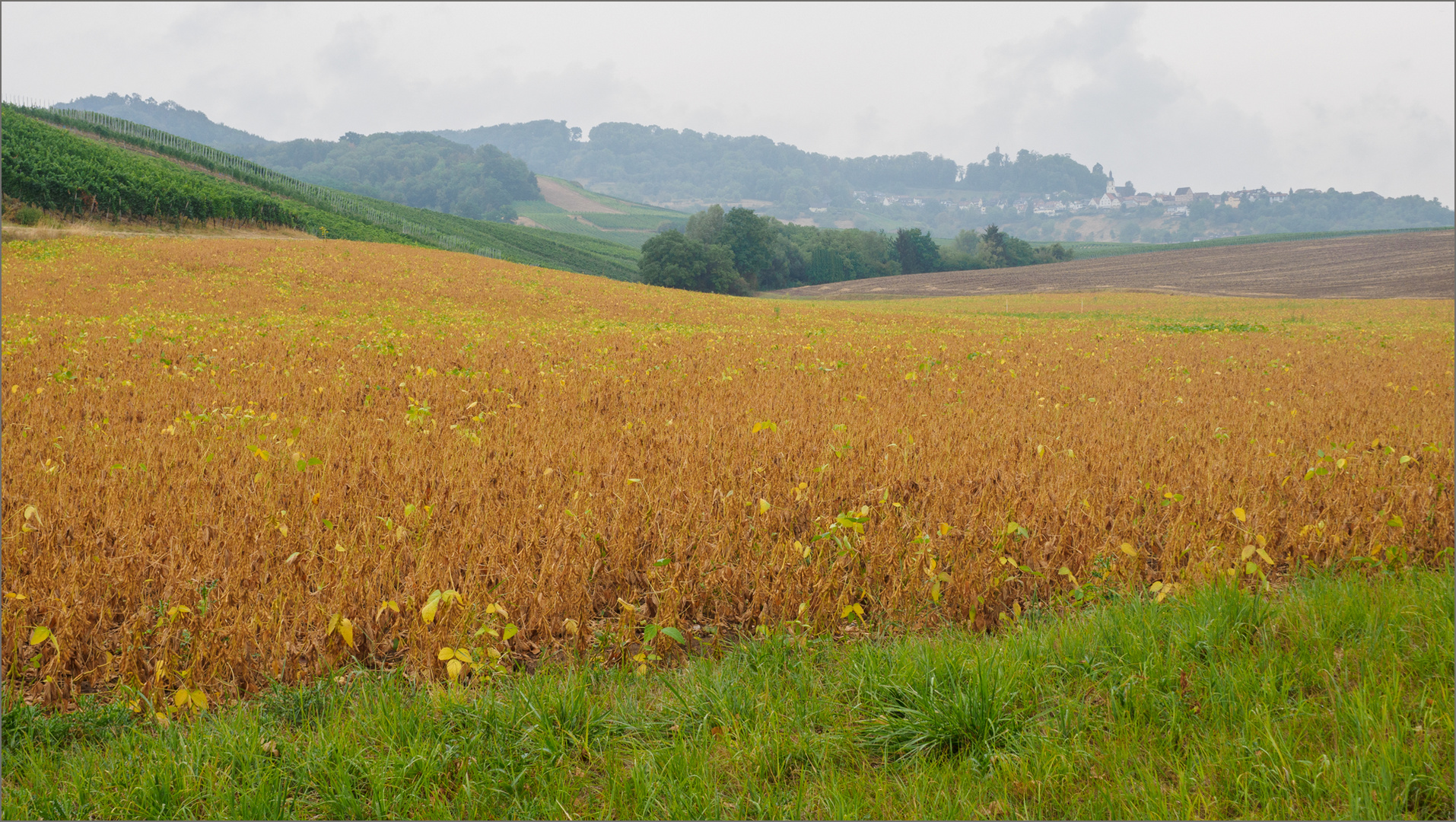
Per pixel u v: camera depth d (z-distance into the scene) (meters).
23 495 6.09
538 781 3.40
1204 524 6.08
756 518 6.12
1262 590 5.18
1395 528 6.10
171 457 7.51
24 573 4.92
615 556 5.39
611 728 3.78
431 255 50.66
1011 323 37.31
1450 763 3.19
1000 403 12.09
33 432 8.58
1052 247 135.12
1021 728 3.69
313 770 3.40
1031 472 7.26
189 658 4.23
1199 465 7.55
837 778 3.39
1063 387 14.11
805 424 9.91
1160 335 28.77
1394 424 10.23
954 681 3.90
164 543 5.38
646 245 96.06
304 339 17.69
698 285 96.06
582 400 11.55
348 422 9.61
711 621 5.14
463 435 8.88
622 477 7.00
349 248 48.50
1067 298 70.50
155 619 4.50
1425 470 7.48
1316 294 68.50
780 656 4.45
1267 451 8.41
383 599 4.69
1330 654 4.15
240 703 3.86
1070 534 5.88
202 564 5.11
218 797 3.23
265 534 5.56
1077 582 5.46
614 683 4.22
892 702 3.90
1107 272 96.25
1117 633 4.47
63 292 27.38
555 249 117.12
